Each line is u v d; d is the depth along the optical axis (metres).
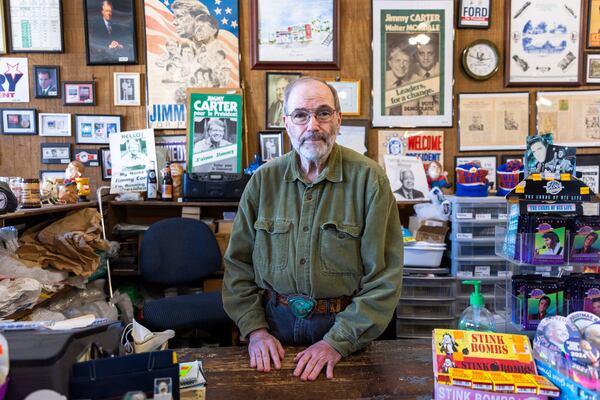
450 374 0.73
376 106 2.47
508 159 2.50
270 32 2.42
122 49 2.41
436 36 2.46
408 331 2.13
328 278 1.07
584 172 2.52
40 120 2.43
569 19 2.47
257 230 1.14
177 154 2.46
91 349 0.69
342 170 1.11
